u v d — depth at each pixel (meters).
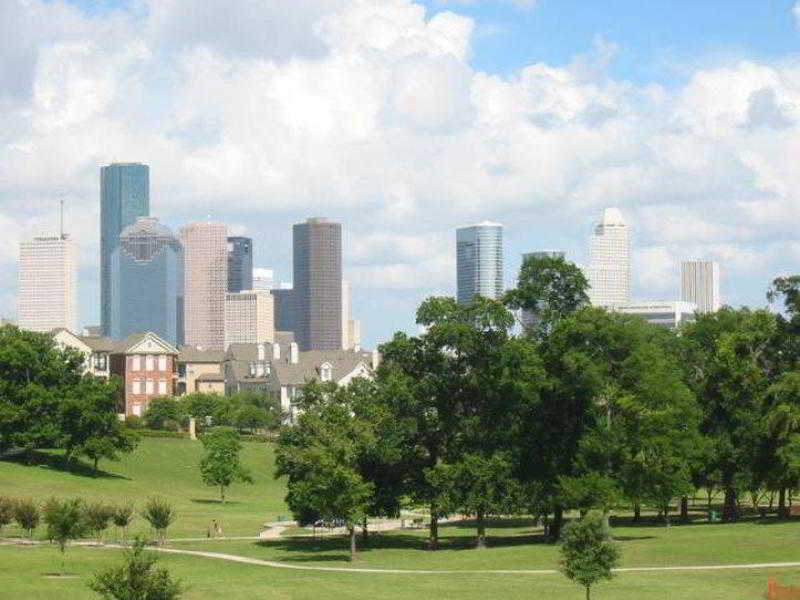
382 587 91.50
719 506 167.62
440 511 120.44
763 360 140.88
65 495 157.88
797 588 83.19
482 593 87.50
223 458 172.62
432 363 126.69
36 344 182.88
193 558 111.62
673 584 89.88
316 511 118.88
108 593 70.94
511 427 126.88
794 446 123.81
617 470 126.44
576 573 77.19
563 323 126.31
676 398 124.56
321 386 131.25
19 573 96.19
